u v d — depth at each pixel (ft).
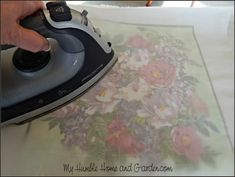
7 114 1.54
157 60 1.87
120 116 1.57
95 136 1.48
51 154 1.42
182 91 1.69
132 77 1.77
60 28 1.41
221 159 1.40
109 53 1.75
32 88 1.58
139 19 2.17
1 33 1.32
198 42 2.00
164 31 2.08
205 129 1.52
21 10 1.33
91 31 1.55
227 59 1.89
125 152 1.42
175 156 1.41
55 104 1.61
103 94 1.68
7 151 1.43
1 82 1.56
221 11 2.23
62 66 1.62
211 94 1.68
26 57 1.63
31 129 1.52
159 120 1.55
